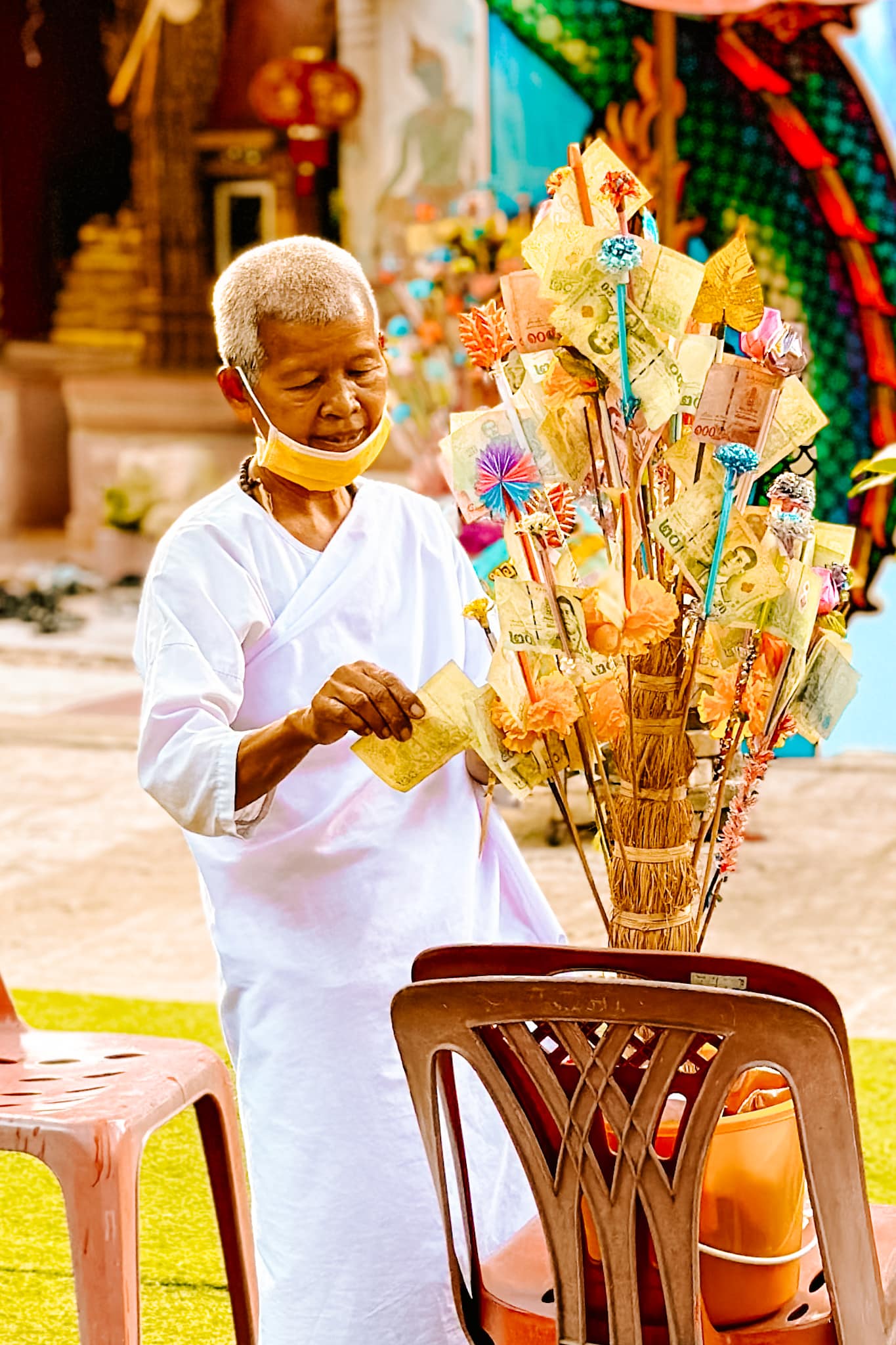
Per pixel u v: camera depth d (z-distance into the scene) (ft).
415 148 33.12
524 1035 5.85
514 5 23.65
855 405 23.17
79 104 44.21
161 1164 12.29
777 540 6.35
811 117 22.95
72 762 25.16
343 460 7.37
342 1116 7.53
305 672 7.53
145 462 40.60
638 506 6.41
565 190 6.35
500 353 6.57
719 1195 6.22
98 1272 7.58
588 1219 6.30
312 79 33.17
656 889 6.60
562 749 6.73
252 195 42.65
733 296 6.27
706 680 6.66
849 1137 5.63
